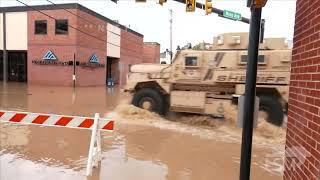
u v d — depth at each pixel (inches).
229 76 445.4
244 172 137.6
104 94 879.1
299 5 148.6
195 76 466.6
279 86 417.1
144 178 226.1
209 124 454.9
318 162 109.3
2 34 1253.7
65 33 1164.5
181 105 473.4
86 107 594.9
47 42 1187.9
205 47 492.4
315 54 119.3
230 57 448.5
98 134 248.1
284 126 412.8
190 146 325.7
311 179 115.4
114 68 1563.7
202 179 229.6
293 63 154.3
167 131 396.8
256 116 137.4
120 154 286.2
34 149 290.5
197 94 465.4
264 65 425.7
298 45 146.3
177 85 489.1
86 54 1229.1
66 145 306.2
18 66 1306.6
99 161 255.8
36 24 1200.2
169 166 256.7
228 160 277.6
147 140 345.7
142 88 510.9
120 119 463.5
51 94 835.4
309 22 129.2
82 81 1205.1
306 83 128.7
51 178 218.8
